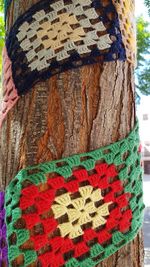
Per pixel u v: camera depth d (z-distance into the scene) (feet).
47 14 4.02
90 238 3.80
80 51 3.94
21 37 4.10
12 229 3.72
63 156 3.89
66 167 3.78
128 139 4.16
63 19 3.99
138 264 4.26
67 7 4.01
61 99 3.93
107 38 4.03
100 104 4.04
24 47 4.06
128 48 4.31
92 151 3.92
